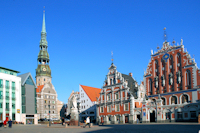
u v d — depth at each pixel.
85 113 103.38
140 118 71.94
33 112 89.81
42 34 172.50
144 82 80.00
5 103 77.69
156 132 27.14
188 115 63.06
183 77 68.88
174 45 73.00
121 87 80.19
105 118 84.00
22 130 37.31
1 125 62.84
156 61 77.56
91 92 108.88
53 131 33.09
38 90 132.00
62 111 151.25
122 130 32.53
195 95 64.88
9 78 80.75
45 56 169.88
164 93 72.56
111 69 85.62
